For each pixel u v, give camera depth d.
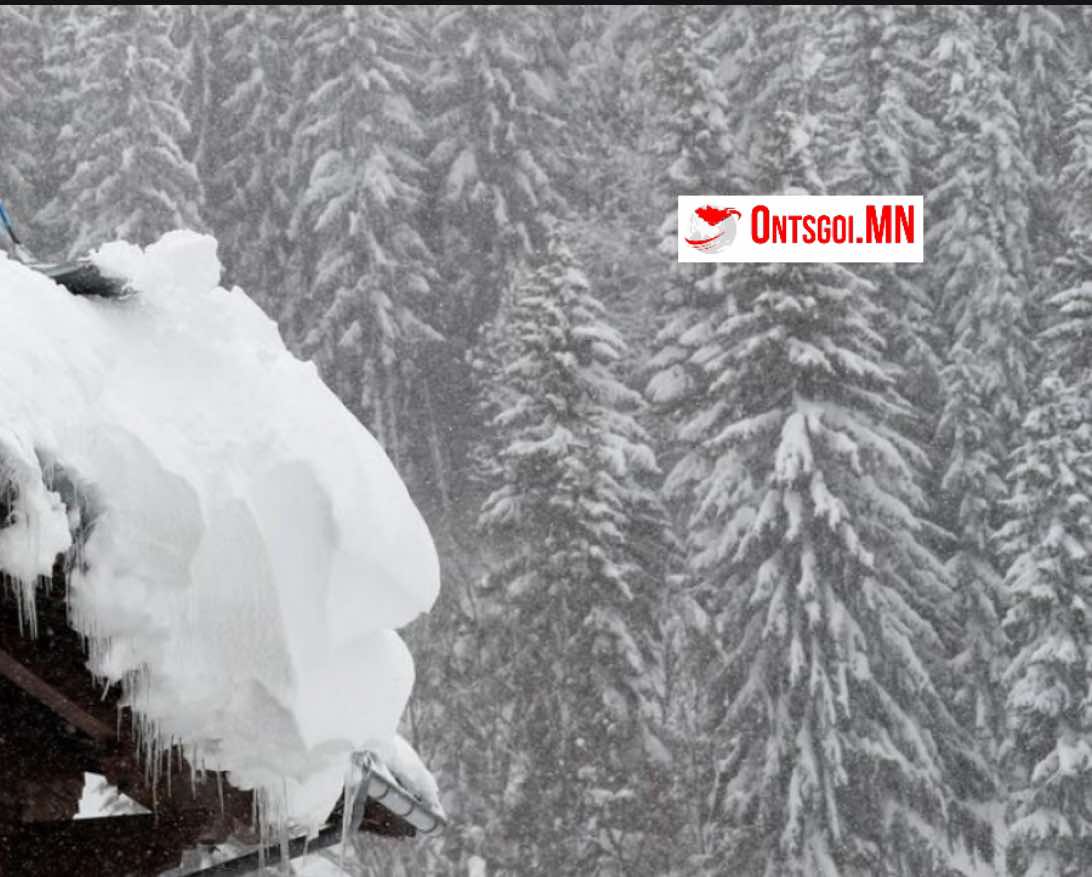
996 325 136.12
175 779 20.56
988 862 102.94
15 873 22.03
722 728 97.56
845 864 92.88
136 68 143.12
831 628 96.19
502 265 160.75
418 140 164.00
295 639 18.73
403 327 151.38
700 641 101.00
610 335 102.88
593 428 98.62
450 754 100.81
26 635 18.19
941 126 159.12
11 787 22.11
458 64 172.00
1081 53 184.75
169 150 141.50
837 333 103.12
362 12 161.88
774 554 99.06
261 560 18.62
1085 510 103.31
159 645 17.98
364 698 19.98
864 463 101.12
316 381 21.92
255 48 172.25
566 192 173.12
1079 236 122.88
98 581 17.61
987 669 113.44
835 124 157.38
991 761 110.12
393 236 156.00
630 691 93.62
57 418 17.81
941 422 122.31
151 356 20.72
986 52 164.00
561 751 92.19
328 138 158.75
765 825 93.81
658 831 91.19
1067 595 102.31
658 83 144.25
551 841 90.94
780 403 102.69
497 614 100.06
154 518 18.14
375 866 89.25
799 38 165.38
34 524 16.45
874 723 96.75
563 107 178.25
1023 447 107.25
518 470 98.50
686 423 108.25
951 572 116.44
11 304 19.11
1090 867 99.31
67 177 156.62
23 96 162.38
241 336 22.02
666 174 138.00
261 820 19.91
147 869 22.56
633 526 99.81
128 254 21.77
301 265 160.50
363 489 19.88
